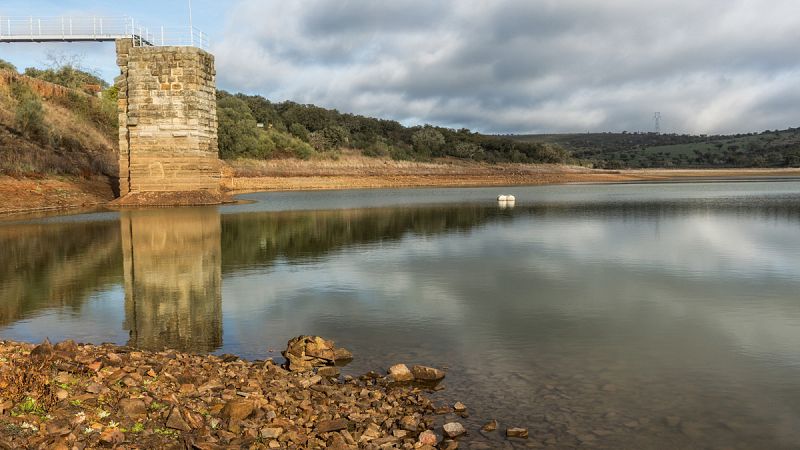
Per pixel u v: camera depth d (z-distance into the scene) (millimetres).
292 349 10648
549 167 156625
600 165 186875
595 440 7340
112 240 27016
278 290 16484
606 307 14422
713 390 8961
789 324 12805
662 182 125062
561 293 16062
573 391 8938
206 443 6629
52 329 12383
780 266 20391
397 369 9562
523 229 32938
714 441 7316
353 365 10234
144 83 49344
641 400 8586
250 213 43406
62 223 34312
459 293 16094
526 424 7781
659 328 12523
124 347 10734
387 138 146125
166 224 34250
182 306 14539
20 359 8477
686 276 18578
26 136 52500
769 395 8766
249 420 7430
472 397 8727
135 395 7664
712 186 99375
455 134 164000
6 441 6059
